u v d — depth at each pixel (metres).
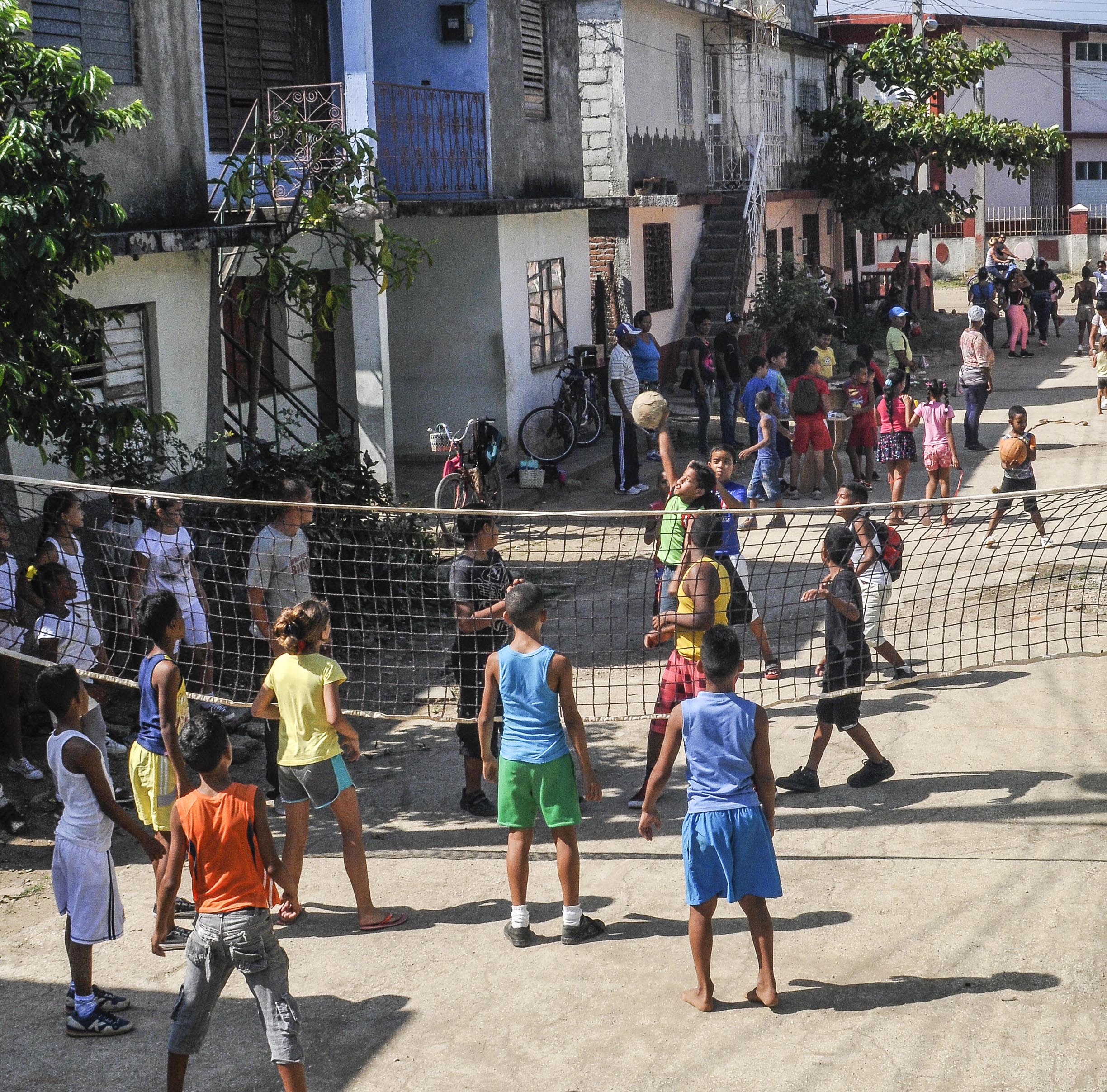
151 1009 5.73
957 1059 5.03
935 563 12.58
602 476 18.08
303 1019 5.57
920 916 6.20
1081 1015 5.29
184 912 6.63
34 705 9.15
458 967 5.96
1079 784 7.60
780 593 11.78
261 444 11.41
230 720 8.98
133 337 11.12
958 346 30.98
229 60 13.17
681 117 25.44
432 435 14.89
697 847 5.39
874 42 32.16
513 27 18.14
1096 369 22.91
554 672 5.96
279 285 11.80
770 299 25.95
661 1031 5.35
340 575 9.78
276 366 14.10
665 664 9.98
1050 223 44.41
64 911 5.54
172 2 11.32
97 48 10.48
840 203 31.61
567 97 20.34
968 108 44.12
